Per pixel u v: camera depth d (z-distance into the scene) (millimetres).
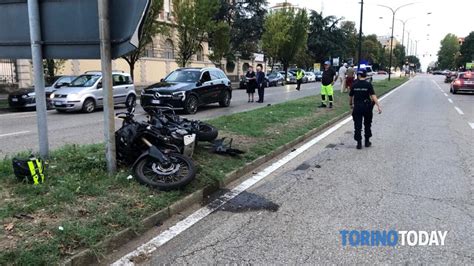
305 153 8359
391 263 3721
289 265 3660
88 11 5395
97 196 4793
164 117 6680
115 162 5672
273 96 24234
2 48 5879
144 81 35938
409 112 15992
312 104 16547
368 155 8211
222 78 17359
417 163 7523
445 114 15414
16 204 4406
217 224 4570
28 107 16375
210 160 6754
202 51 43969
